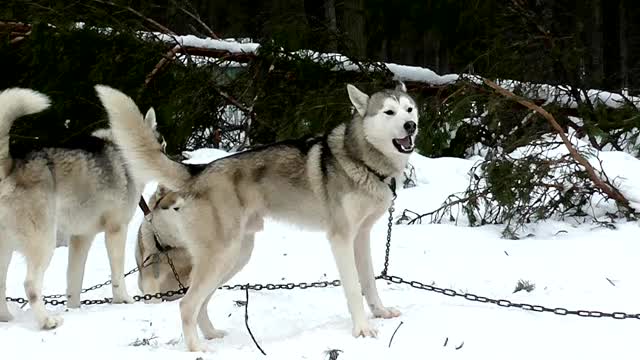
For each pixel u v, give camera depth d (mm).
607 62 16375
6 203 5344
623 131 10102
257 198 4941
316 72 10781
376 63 11188
